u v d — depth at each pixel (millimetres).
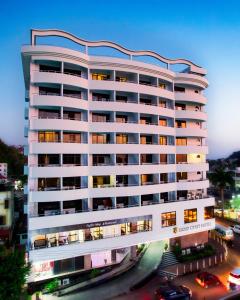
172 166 44594
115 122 39406
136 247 41875
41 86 36844
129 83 40719
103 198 39219
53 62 36906
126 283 34719
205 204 45969
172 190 44062
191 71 48844
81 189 36188
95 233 37375
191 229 43969
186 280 35781
